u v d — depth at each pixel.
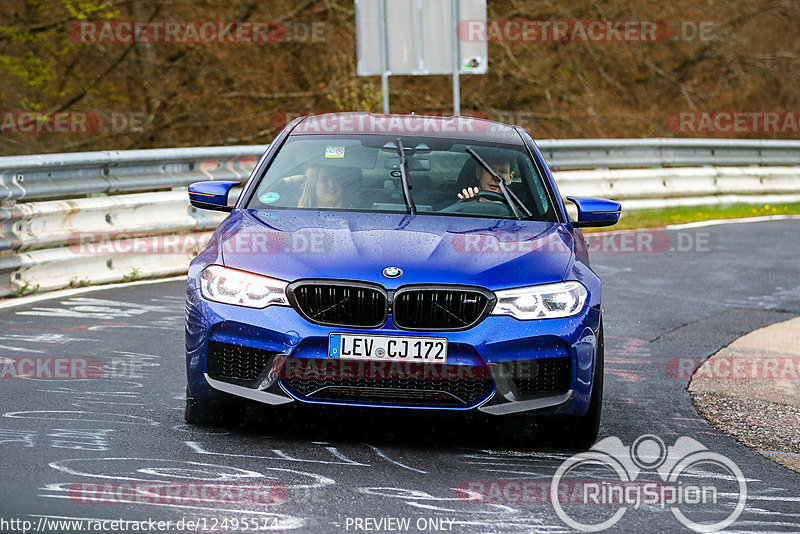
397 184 19.47
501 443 17.16
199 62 79.94
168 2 78.75
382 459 15.61
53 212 30.28
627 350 26.06
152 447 15.52
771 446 18.03
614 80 93.62
